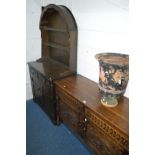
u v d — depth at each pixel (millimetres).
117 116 1500
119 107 1642
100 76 1685
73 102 1933
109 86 1628
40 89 2738
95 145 1727
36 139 2236
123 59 1566
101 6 1924
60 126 2512
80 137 2061
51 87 2326
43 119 2676
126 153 1350
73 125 2061
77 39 2418
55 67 2732
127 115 1513
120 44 1794
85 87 2096
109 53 1802
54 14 2740
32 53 3164
